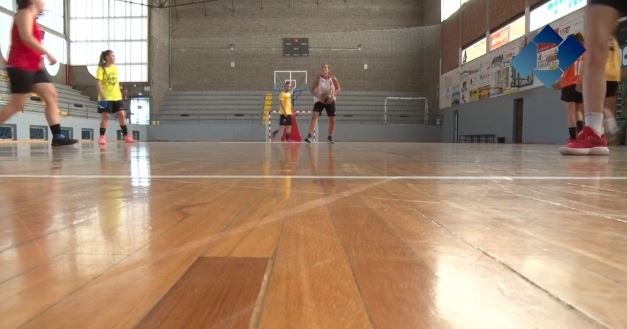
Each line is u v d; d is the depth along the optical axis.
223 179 1.65
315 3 22.12
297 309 0.41
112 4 20.67
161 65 21.58
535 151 4.79
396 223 0.82
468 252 0.61
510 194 1.24
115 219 0.86
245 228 0.78
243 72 22.17
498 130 16.33
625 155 3.92
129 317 0.40
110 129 18.33
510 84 15.50
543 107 13.93
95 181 1.56
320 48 22.16
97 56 20.83
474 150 5.05
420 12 22.36
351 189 1.35
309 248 0.64
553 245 0.65
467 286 0.47
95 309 0.41
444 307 0.42
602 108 3.38
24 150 4.49
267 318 0.39
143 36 20.62
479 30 17.44
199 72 22.20
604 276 0.50
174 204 1.05
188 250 0.62
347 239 0.69
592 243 0.66
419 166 2.37
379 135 21.28
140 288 0.47
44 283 0.48
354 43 22.16
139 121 20.88
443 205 1.04
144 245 0.65
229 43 22.17
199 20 22.20
